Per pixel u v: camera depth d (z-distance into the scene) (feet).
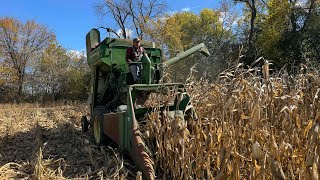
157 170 17.43
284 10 86.58
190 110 19.71
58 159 19.99
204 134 14.74
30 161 20.61
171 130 16.52
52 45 133.69
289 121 14.35
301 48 78.64
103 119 23.09
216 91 16.42
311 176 10.44
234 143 13.03
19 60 131.85
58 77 129.59
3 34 131.13
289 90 16.21
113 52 26.08
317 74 16.96
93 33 29.84
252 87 14.32
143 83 22.47
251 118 12.87
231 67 16.31
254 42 89.40
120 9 112.57
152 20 113.91
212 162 15.42
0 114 50.16
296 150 12.45
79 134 29.63
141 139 17.80
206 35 131.64
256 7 98.78
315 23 82.58
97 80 29.01
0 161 21.21
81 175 17.99
